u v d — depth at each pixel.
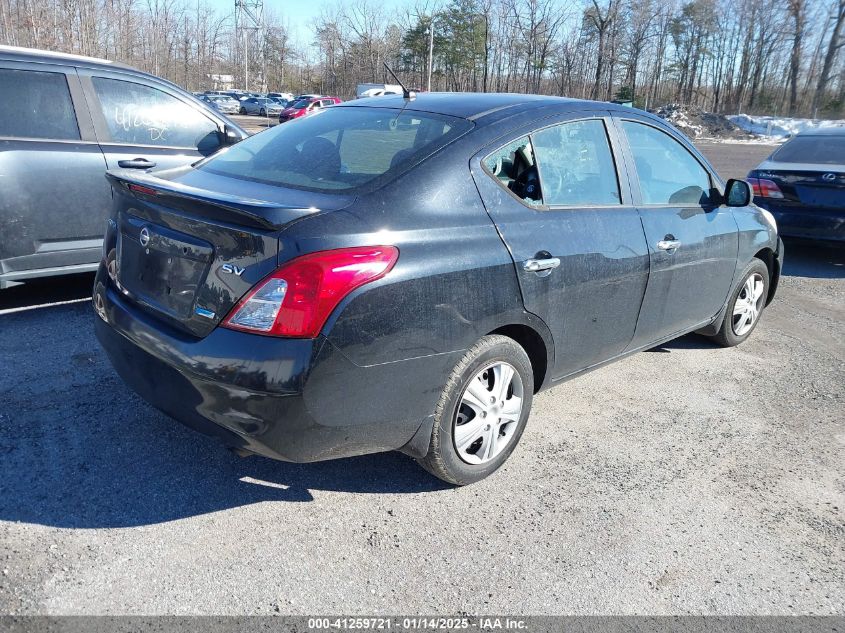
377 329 2.52
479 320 2.85
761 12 60.91
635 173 3.78
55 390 3.71
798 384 4.58
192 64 50.47
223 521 2.79
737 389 4.45
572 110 3.50
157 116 5.30
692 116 42.31
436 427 2.85
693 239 4.07
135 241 2.86
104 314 3.00
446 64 57.66
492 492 3.12
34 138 4.64
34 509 2.75
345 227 2.51
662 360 4.89
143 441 3.30
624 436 3.73
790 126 42.28
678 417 4.00
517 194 3.14
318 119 3.56
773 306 6.44
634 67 55.34
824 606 2.55
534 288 3.06
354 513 2.90
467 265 2.78
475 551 2.71
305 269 2.38
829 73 57.91
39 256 4.71
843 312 6.35
